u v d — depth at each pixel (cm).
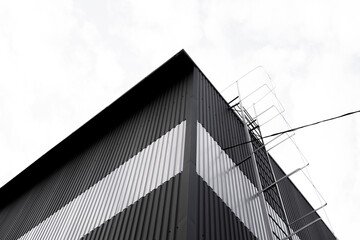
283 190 1827
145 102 1590
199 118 1221
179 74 1533
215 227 907
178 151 1082
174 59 1504
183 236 800
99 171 1449
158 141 1230
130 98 1655
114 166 1367
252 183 1277
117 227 1033
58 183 1738
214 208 958
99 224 1130
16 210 1936
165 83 1562
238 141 1409
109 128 1720
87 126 1794
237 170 1236
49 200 1669
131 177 1190
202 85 1437
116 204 1140
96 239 1073
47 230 1432
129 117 1619
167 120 1302
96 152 1639
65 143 1880
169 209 908
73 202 1431
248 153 1419
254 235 1055
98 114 1742
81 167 1653
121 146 1454
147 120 1440
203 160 1064
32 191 1967
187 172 962
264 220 1158
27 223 1669
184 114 1238
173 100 1394
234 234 965
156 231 883
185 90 1381
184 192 909
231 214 1017
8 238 1695
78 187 1503
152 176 1090
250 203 1159
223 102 1557
